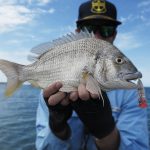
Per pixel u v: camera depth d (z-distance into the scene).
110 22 0.61
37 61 0.43
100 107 0.43
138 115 0.55
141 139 0.52
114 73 0.40
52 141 0.51
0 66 0.44
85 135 0.54
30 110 2.52
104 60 0.40
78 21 0.61
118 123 0.54
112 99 0.56
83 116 0.44
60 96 0.41
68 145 0.51
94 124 0.44
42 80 0.42
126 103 0.56
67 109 0.45
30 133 1.59
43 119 0.57
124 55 0.42
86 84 0.39
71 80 0.40
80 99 0.42
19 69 0.44
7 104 2.97
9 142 1.41
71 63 0.40
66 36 0.43
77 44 0.41
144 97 0.40
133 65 0.42
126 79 0.41
